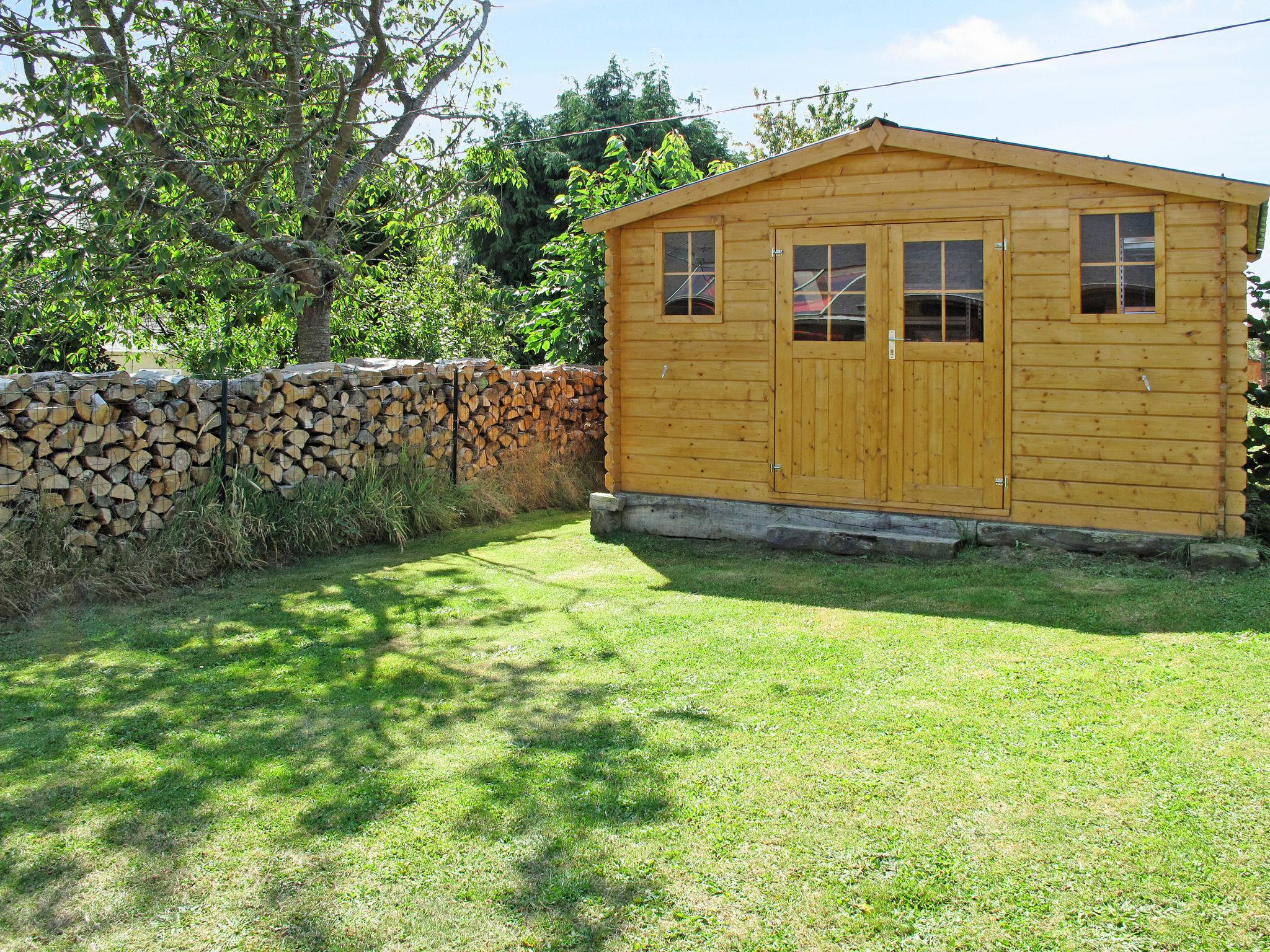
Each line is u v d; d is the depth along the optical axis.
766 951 2.87
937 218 7.70
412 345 15.20
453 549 8.56
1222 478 6.99
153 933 3.02
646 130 26.67
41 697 4.97
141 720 4.68
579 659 5.50
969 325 7.69
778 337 8.37
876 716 4.52
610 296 9.02
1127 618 5.88
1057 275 7.37
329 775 4.07
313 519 8.22
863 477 8.11
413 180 13.09
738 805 3.71
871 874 3.23
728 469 8.67
